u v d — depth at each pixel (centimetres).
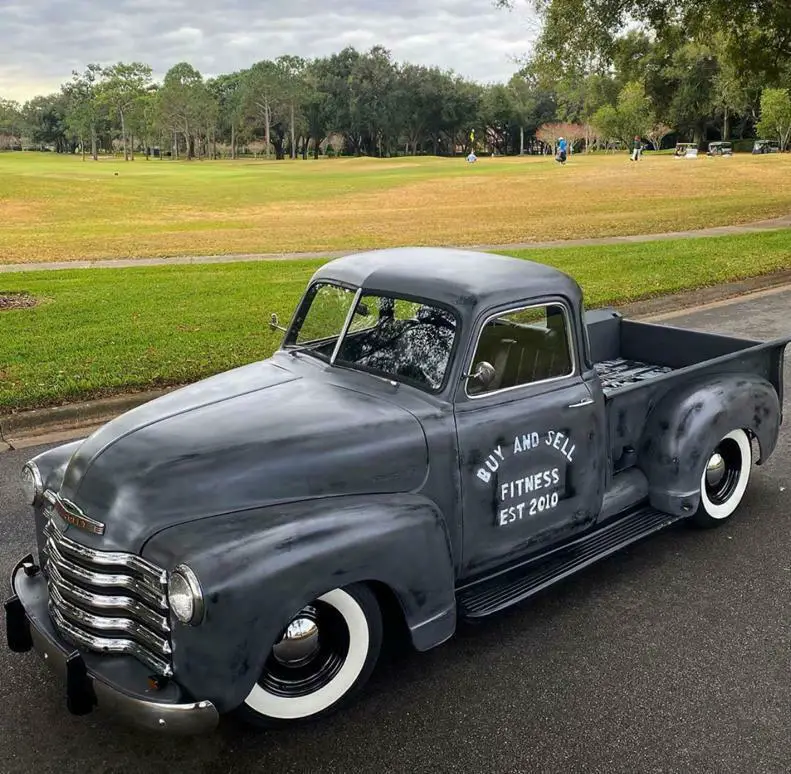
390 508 362
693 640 430
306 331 471
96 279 1562
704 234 2172
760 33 2458
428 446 388
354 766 342
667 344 634
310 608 346
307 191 5022
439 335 406
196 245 2273
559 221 2705
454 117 15250
